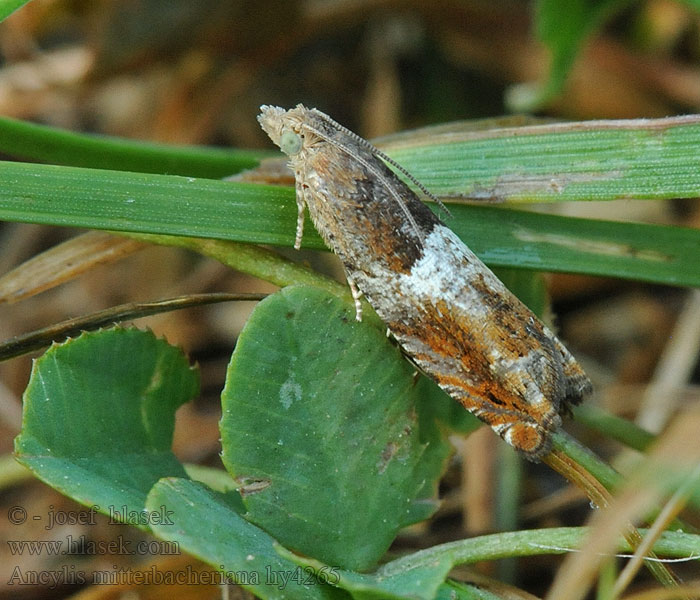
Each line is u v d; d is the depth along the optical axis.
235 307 0.10
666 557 0.09
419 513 0.09
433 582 0.08
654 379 0.10
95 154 0.09
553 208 0.10
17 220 0.09
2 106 0.10
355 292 0.09
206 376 0.10
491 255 0.09
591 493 0.09
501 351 0.09
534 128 0.09
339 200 0.09
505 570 0.09
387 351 0.09
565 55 0.10
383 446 0.08
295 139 0.09
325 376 0.08
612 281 0.10
